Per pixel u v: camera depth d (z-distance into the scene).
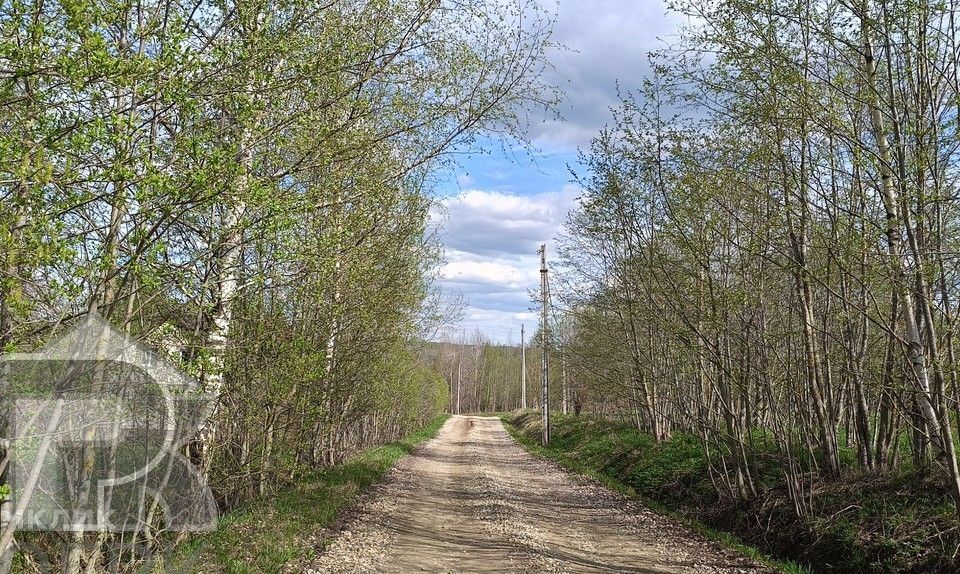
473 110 9.31
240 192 5.59
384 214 11.66
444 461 26.59
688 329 13.55
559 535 11.68
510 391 99.06
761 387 13.87
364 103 7.80
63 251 4.32
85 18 4.47
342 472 17.86
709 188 11.61
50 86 4.71
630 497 16.66
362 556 9.51
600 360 22.62
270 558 8.68
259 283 7.04
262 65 6.44
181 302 6.91
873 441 12.82
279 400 10.20
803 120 9.40
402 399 29.45
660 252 13.97
